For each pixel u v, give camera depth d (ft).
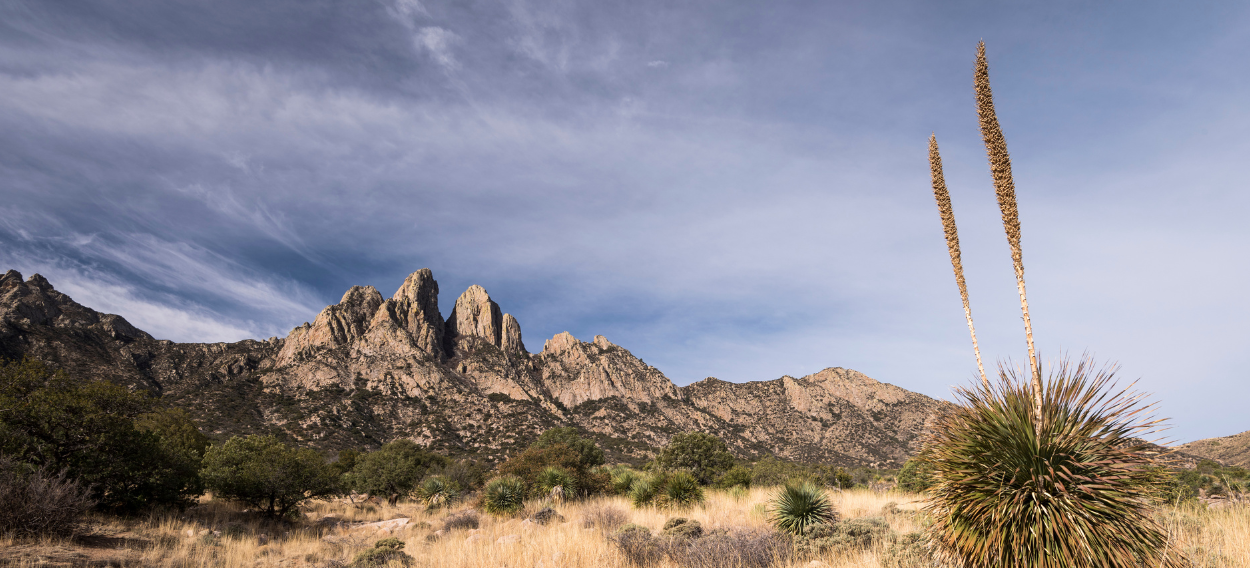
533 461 90.84
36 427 50.65
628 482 81.15
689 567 31.55
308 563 43.06
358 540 55.77
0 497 38.34
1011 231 12.25
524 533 48.83
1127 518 12.42
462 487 99.66
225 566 39.91
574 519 56.59
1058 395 13.24
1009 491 13.14
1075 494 12.78
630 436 403.95
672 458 122.11
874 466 336.90
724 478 103.96
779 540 34.19
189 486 63.52
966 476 13.73
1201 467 62.03
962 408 14.33
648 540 37.45
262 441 75.00
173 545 44.98
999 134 11.84
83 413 52.90
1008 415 13.43
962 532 13.73
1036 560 12.75
